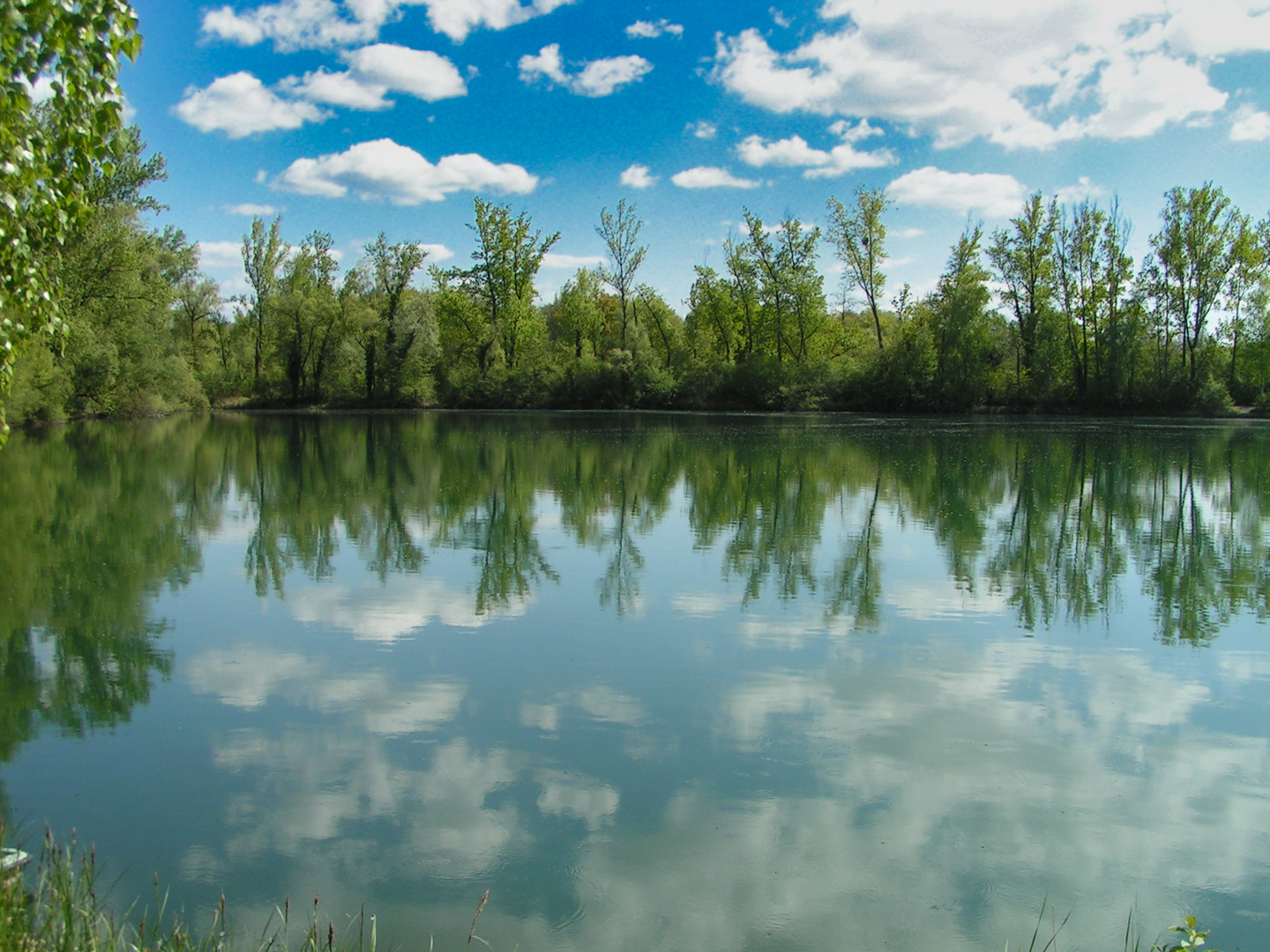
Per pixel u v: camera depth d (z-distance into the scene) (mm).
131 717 7371
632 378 64125
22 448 29312
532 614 10383
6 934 3756
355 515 17188
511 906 4785
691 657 8859
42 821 5680
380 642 9344
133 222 38281
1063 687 8109
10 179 4422
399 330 61906
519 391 64562
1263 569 12812
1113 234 54938
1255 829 5672
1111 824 5715
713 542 14508
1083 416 54938
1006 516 17109
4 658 8828
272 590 11484
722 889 4965
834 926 4668
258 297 64875
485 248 64375
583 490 20531
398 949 4414
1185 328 54062
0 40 4223
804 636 9555
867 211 59750
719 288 66938
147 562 13125
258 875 5062
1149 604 10914
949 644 9297
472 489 20656
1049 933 4648
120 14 4500
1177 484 21609
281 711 7457
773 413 59406
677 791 6078
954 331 56969
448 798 5969
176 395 47469
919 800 5996
